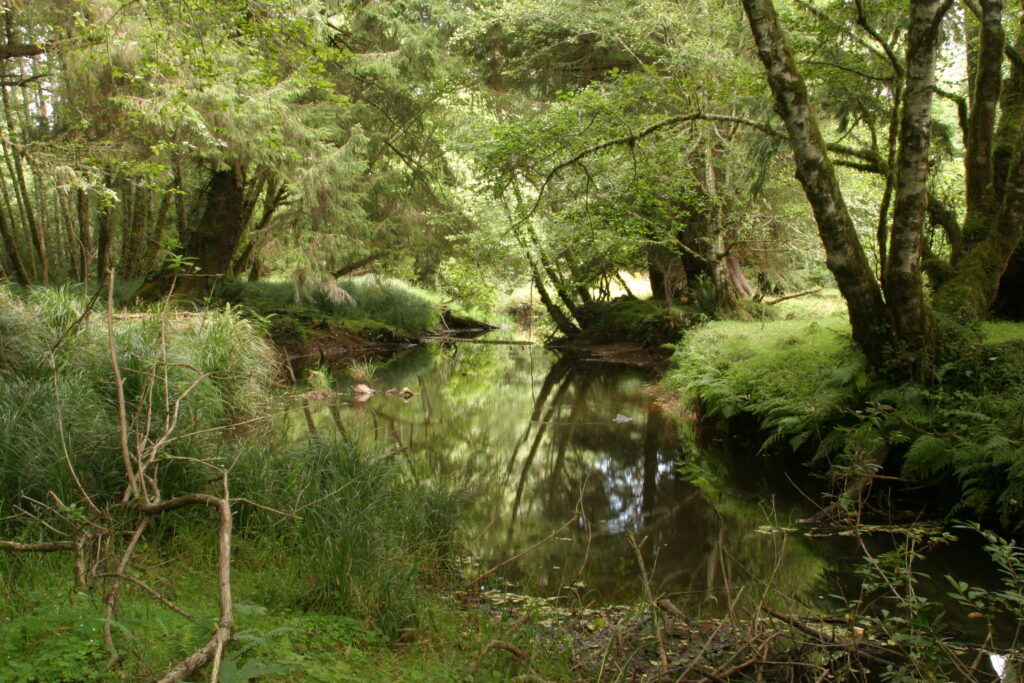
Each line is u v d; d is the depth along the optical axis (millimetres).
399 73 18000
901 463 6594
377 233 18734
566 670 3715
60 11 9766
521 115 17188
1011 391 6031
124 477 4664
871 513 6262
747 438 9109
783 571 5191
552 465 8328
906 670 3670
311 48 8703
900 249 6629
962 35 8930
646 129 8148
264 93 13656
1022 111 8547
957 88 12430
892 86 8531
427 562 5090
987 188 8305
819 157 6605
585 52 16062
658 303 18562
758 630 4152
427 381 14359
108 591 3193
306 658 3148
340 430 9047
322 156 15625
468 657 3697
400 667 3418
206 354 8805
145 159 12047
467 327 25453
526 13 14383
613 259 15570
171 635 3049
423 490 6004
